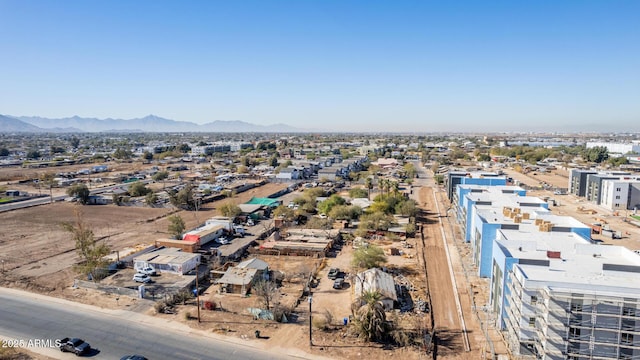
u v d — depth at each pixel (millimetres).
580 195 139750
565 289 38062
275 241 81438
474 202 81938
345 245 82250
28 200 128375
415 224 97125
